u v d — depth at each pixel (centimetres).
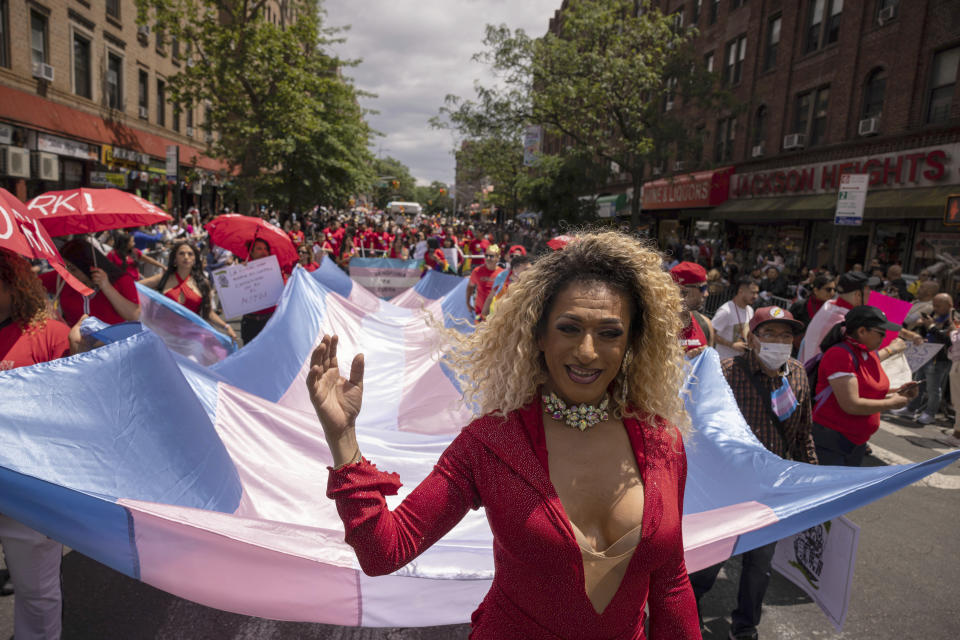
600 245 162
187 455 292
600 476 153
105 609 362
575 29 2378
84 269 456
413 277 1363
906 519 538
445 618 254
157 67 2939
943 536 507
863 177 1127
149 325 580
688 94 2442
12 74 1872
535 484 146
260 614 245
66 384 264
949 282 1525
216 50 2500
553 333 154
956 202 1453
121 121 2600
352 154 3412
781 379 381
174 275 638
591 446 156
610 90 2395
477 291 877
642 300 164
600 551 149
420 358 654
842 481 293
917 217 1656
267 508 339
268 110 2605
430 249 1462
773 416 382
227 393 386
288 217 3425
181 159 3256
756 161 2512
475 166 3406
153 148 2900
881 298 630
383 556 141
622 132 2547
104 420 266
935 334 833
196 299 642
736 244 2717
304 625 358
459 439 157
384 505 144
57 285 463
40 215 475
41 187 2098
